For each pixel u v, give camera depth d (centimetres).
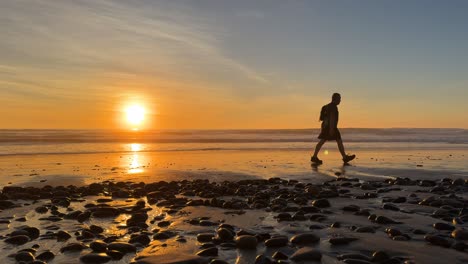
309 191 756
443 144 2512
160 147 2106
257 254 394
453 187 827
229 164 1300
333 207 632
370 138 3284
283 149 2012
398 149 2044
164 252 396
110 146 2161
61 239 454
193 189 824
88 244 433
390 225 507
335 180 948
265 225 519
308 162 1357
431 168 1166
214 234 468
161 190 816
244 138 3181
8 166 1223
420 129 5469
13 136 2781
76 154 1670
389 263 361
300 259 370
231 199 720
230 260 375
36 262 363
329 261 370
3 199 709
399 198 677
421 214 574
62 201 673
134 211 616
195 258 369
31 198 726
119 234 481
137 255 391
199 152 1814
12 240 437
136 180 951
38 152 1747
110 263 372
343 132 4603
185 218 563
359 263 359
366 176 1005
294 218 550
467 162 1352
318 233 473
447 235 454
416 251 392
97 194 777
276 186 852
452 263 356
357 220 539
